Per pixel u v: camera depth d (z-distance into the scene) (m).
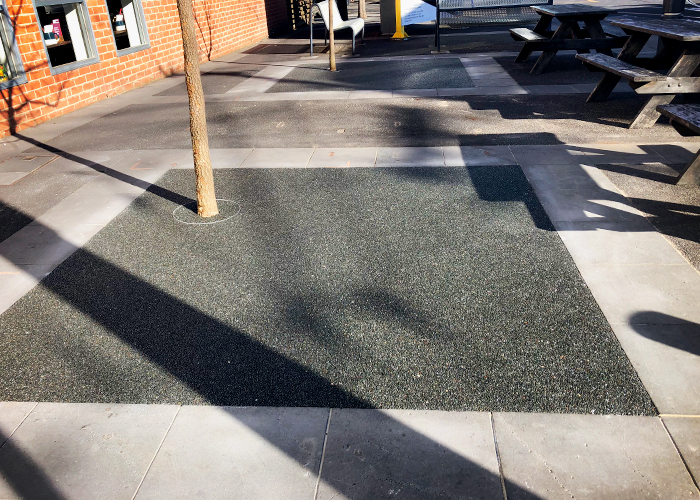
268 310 3.50
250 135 7.38
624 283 3.54
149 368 3.02
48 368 3.07
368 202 5.03
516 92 8.75
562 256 3.91
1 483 2.37
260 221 4.78
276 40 18.47
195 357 3.09
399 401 2.69
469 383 2.78
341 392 2.77
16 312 3.63
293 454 2.42
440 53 13.09
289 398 2.75
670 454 2.32
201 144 4.66
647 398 2.62
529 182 5.24
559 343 3.03
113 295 3.77
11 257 4.39
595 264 3.79
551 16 9.86
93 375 2.99
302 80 10.99
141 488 2.30
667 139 6.16
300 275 3.88
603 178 5.23
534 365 2.88
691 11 18.98
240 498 2.23
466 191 5.13
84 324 3.46
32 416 2.72
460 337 3.13
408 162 5.99
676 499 2.13
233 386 2.85
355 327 3.28
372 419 2.59
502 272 3.76
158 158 6.70
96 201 5.44
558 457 2.34
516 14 17.72
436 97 8.83
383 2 16.50
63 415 2.72
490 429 2.50
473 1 17.23
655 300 3.35
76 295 3.79
